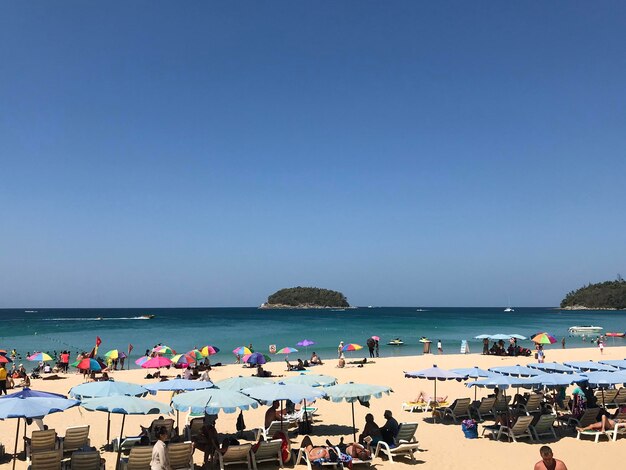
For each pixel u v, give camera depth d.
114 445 12.15
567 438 13.12
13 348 48.50
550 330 73.44
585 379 13.33
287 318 125.56
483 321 104.38
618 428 12.98
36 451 10.92
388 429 12.05
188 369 23.03
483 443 12.79
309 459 10.93
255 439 13.48
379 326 83.62
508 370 15.36
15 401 8.89
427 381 23.38
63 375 29.38
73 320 116.62
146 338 59.59
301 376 13.93
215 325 90.44
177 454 10.09
